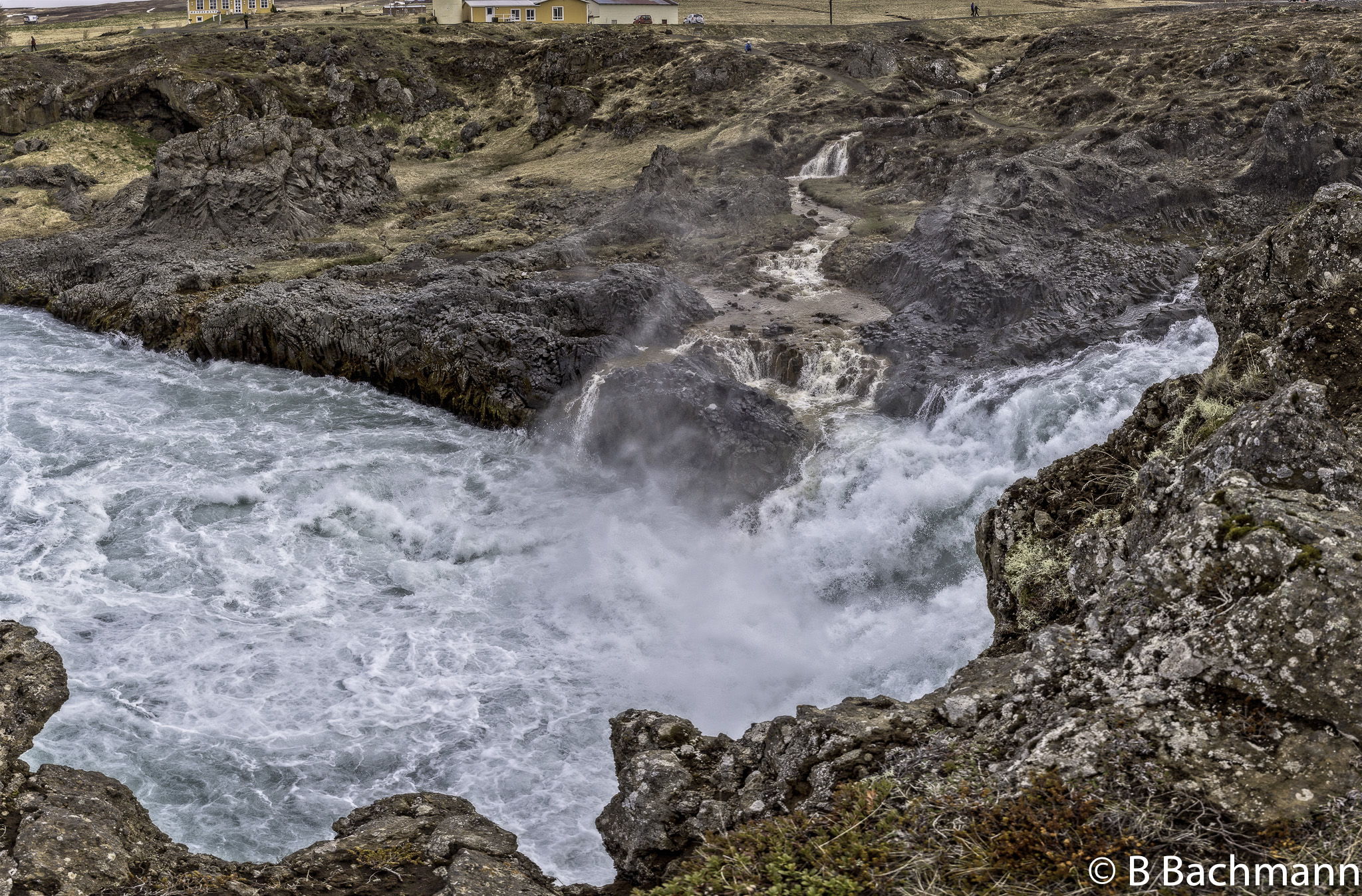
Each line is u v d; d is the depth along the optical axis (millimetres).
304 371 30953
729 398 23750
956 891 5020
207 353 32406
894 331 27562
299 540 20688
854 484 21891
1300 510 5883
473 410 27078
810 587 19828
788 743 6977
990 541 9289
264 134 44219
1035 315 26609
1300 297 8898
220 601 18297
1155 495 7316
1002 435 22281
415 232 42812
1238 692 5516
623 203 41906
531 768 14242
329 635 17359
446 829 7785
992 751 6109
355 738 14680
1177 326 25094
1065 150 38656
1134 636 6137
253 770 13875
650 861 6691
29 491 22375
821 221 40938
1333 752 5102
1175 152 39031
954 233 31031
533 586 19328
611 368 25844
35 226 47469
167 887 6918
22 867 6672
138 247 40250
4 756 7961
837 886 5219
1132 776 5324
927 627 18062
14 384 29844
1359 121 37031
